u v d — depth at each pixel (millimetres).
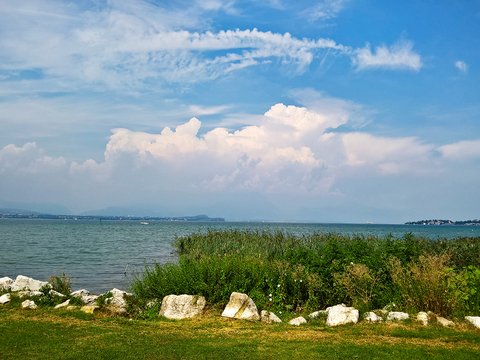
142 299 10859
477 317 7895
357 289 9766
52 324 8164
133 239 55312
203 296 9961
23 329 7637
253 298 10500
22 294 10672
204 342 6926
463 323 7848
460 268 13195
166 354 6109
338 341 6969
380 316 8703
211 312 9523
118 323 8477
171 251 34688
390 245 11922
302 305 10656
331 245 12188
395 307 9188
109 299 9898
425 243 21078
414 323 7984
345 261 11125
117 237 60750
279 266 11688
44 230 85188
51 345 6531
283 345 6695
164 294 10578
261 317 9094
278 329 8023
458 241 23109
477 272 8766
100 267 22797
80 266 23234
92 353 6109
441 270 9203
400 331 7430
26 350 6223
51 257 28422
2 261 25484
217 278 10516
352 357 5918
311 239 26781
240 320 8914
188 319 9094
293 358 5906
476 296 8680
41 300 10188
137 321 8805
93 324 8297
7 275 19359
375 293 9734
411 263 10812
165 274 11406
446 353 6051
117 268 22391
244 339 7176
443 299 8664
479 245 19156
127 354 6090
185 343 6836
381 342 6836
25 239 51250
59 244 42562
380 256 11297
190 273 10648
